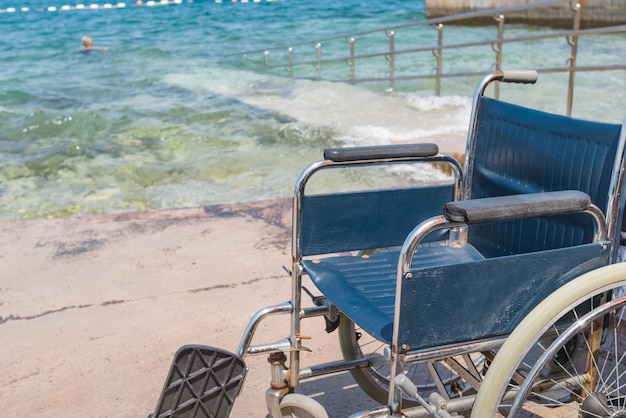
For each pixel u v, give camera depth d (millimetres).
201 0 34312
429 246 2191
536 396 1959
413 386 1537
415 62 13055
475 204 1481
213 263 3469
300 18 25219
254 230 3896
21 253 3637
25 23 27672
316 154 6695
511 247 2023
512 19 17250
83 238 3828
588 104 7633
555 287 1675
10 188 6324
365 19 24312
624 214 2004
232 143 7352
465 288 1573
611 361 2424
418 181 5598
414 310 1533
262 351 1941
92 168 6840
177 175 6430
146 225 4012
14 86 12828
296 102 9273
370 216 2074
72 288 3236
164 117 9023
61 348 2736
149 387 2471
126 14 29422
